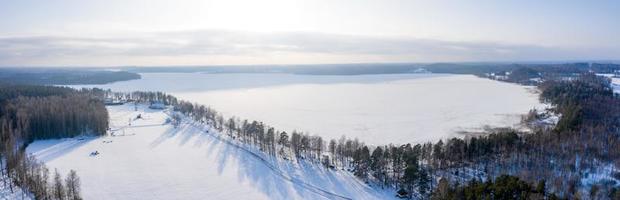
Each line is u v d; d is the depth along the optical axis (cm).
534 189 8788
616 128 16362
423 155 12525
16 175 11081
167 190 11625
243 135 17225
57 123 17138
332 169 13025
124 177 12550
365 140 19012
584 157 12219
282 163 13788
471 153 12469
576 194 9312
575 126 15975
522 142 13400
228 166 13700
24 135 16212
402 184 11006
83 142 16638
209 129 19112
